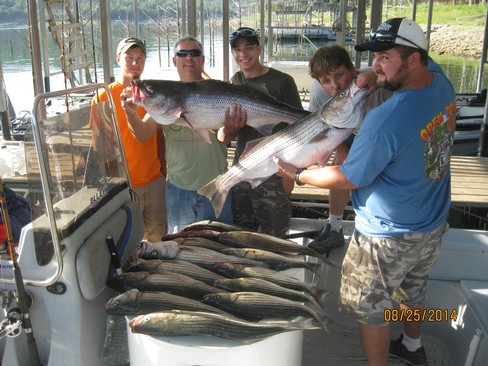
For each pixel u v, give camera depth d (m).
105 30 8.12
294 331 2.12
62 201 2.13
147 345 2.01
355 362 2.91
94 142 2.40
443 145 2.20
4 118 7.58
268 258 2.62
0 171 4.54
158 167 3.96
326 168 2.30
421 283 2.49
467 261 3.14
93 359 2.22
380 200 2.24
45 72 9.53
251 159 2.65
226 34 7.48
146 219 3.97
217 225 3.07
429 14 10.84
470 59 21.50
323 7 15.51
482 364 2.56
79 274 2.11
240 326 1.99
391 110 2.07
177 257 2.58
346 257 2.49
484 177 5.97
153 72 13.33
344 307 2.49
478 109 8.99
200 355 1.94
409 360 2.73
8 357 2.19
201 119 2.89
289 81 3.48
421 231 2.25
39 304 2.17
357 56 8.64
